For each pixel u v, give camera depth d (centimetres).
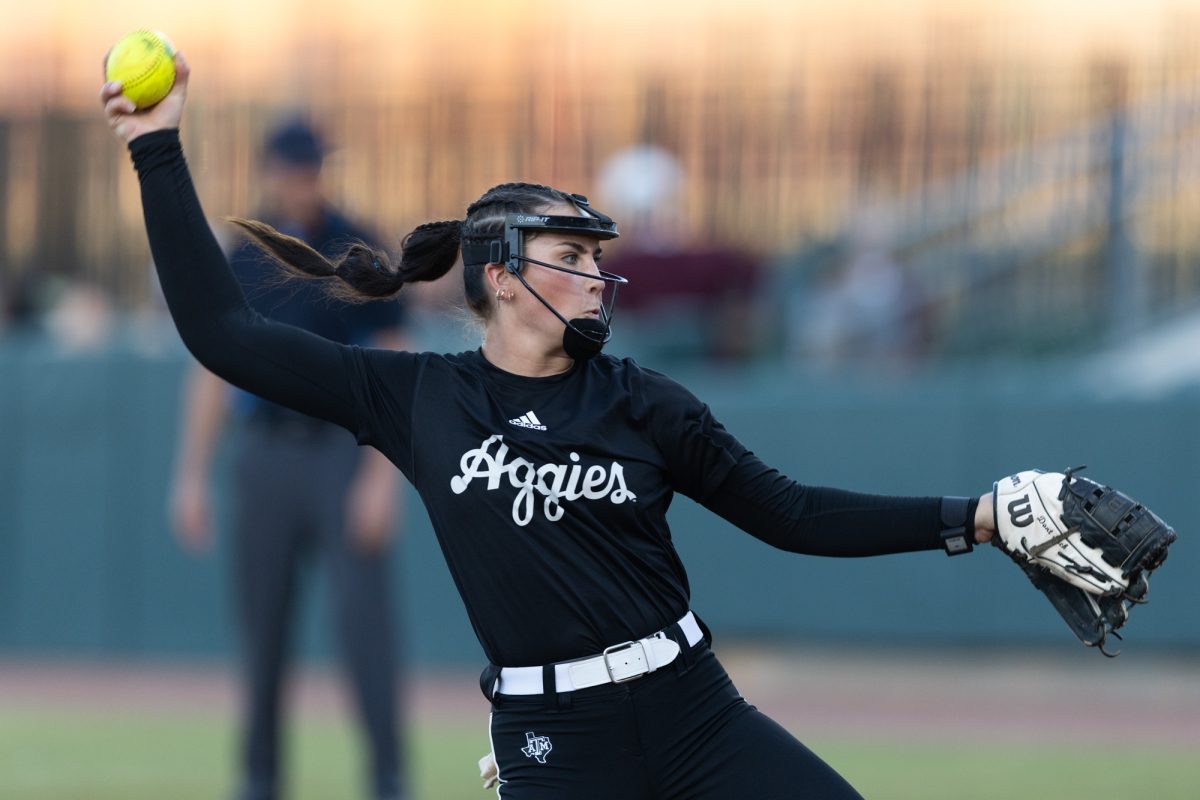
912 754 3123
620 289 4416
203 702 3769
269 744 2598
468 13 5162
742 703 1411
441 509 1379
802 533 1411
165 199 1334
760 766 1367
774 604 4022
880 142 4578
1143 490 3809
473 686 3972
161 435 4250
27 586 4331
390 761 2606
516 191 1416
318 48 4853
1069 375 4106
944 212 4491
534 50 4762
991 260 4416
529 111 4725
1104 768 2980
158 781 2895
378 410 1397
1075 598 1397
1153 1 4603
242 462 2612
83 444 4300
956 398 3925
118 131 1341
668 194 4531
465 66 4778
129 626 4272
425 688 3941
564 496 1353
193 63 4850
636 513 1367
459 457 1366
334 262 1542
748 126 4641
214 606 4219
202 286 1348
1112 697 3750
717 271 4409
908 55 4609
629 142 4694
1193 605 3778
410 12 5188
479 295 1422
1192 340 4188
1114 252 4328
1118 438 3825
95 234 4809
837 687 3859
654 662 1365
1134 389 3822
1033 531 1377
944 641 3934
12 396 4344
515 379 1398
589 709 1355
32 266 4831
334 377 1391
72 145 4822
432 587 4134
